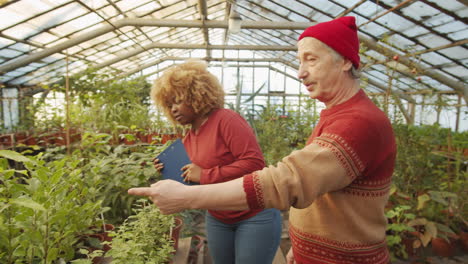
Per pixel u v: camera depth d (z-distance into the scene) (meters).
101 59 9.89
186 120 1.44
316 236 0.84
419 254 2.96
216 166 1.36
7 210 1.17
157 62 13.48
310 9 7.00
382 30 6.39
